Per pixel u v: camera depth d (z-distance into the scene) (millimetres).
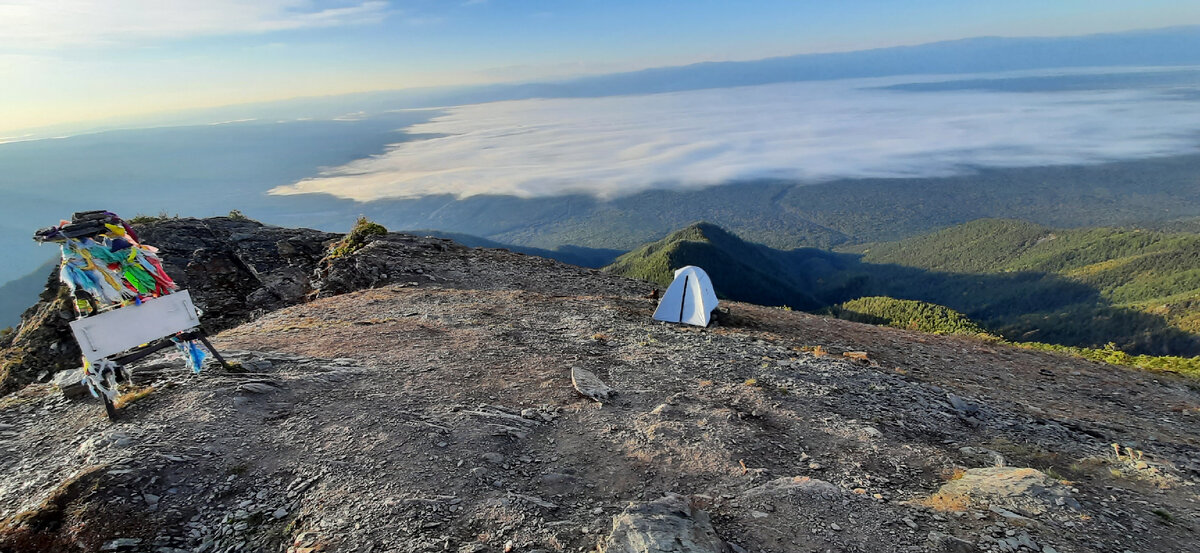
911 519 5035
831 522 4934
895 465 6352
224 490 5145
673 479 5707
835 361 10766
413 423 6340
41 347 13859
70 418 6383
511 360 9148
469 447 5996
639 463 6000
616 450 6273
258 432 6020
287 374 7477
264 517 4867
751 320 15219
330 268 18734
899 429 7527
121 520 4637
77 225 5895
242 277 18656
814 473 6039
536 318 12961
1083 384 11891
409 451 5781
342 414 6488
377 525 4699
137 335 6371
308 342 9367
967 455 6840
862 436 7059
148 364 7512
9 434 6148
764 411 7676
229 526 4758
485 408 6996
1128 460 6898
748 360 10297
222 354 7867
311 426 6184
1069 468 6602
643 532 4430
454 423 6465
